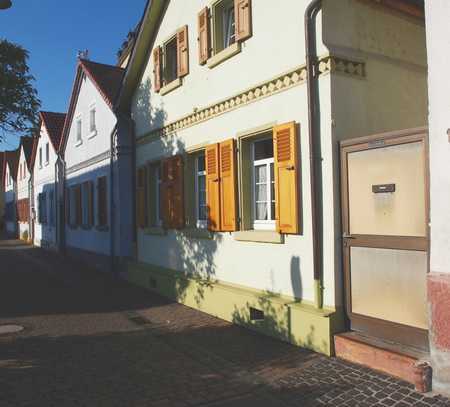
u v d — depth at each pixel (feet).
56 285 42.68
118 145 45.62
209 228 30.58
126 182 45.85
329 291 21.84
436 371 16.42
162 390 18.20
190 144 33.55
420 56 25.82
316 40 22.31
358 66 22.72
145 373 20.03
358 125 22.56
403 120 24.61
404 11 24.84
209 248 31.53
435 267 16.51
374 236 20.04
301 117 23.29
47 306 33.91
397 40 24.76
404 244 18.92
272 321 24.41
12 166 125.18
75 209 64.64
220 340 24.56
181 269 35.35
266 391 17.87
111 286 41.83
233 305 27.71
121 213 45.75
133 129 44.42
